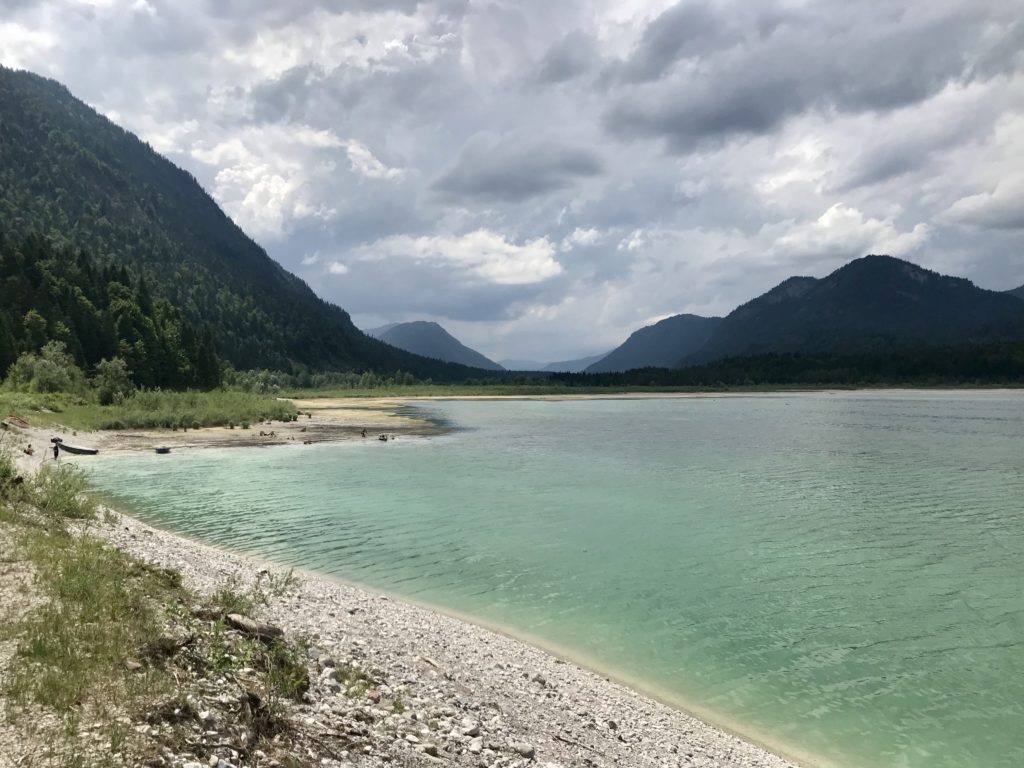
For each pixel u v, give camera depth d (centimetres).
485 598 2109
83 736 708
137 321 13888
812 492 4006
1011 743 1323
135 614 1074
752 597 2164
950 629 1911
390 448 6212
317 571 2327
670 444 6631
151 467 4800
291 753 799
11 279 12519
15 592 1106
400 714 1023
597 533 2970
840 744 1316
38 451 4928
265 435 7119
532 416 11225
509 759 970
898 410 12081
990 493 4003
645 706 1408
